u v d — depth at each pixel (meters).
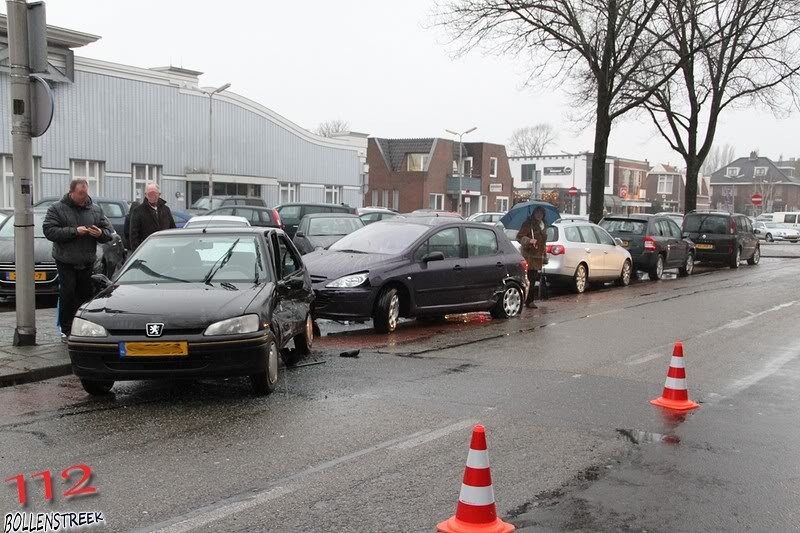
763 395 7.73
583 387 7.89
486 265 12.62
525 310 14.52
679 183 90.56
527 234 14.82
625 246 21.47
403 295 11.45
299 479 5.04
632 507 4.66
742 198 105.38
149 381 7.89
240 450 5.62
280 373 8.34
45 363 8.12
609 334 11.55
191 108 36.94
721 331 11.95
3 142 28.28
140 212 10.50
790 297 17.09
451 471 5.23
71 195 9.10
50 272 12.56
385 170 62.66
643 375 8.55
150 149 34.91
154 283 7.72
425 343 10.45
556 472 5.28
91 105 32.00
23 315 8.94
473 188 65.00
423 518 4.43
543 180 76.12
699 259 26.56
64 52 30.48
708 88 30.92
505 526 4.21
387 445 5.80
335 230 19.05
